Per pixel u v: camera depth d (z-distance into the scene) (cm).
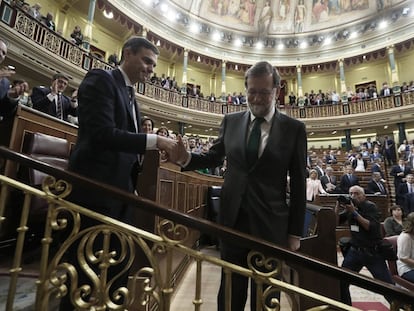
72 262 121
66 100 356
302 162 143
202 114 1361
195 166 152
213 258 105
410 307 93
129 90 148
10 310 102
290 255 97
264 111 143
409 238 298
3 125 206
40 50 732
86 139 126
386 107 1283
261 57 1573
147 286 106
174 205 286
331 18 1498
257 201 133
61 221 111
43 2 980
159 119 1303
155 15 1264
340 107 1409
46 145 225
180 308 252
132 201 101
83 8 1078
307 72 1627
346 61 1495
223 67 1513
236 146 146
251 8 1557
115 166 130
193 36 1430
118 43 1283
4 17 635
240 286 136
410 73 1382
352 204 296
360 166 909
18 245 106
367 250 285
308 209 277
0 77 198
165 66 1502
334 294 212
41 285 104
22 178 199
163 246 107
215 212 530
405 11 1284
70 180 104
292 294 101
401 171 749
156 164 212
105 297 104
